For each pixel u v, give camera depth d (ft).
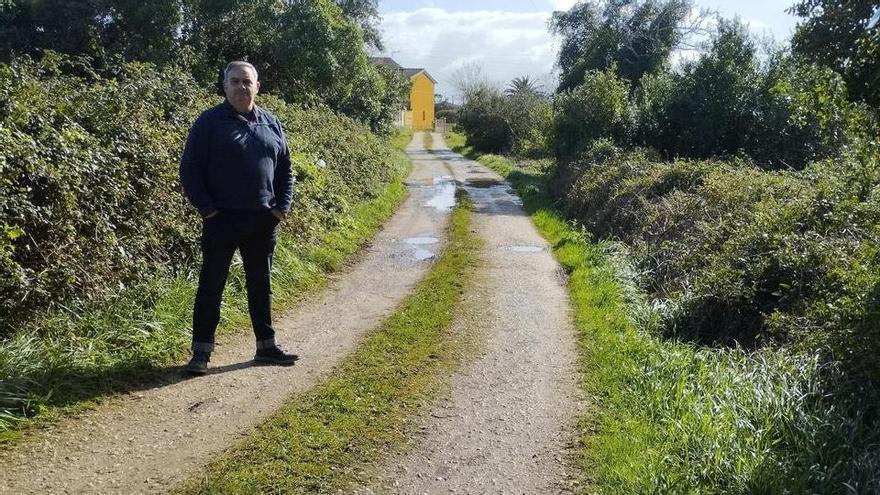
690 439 12.92
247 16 78.28
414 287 26.50
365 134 74.79
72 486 10.73
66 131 19.11
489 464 12.59
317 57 78.74
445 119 252.83
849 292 16.55
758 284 21.26
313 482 11.40
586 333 20.90
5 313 15.66
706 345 20.52
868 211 21.57
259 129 16.20
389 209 49.11
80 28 76.48
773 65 64.49
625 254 31.37
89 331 16.30
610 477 11.94
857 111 16.78
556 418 14.74
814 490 11.30
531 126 120.78
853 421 13.38
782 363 15.97
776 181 31.17
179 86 29.81
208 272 15.97
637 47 99.14
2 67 21.62
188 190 15.49
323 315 21.86
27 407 12.78
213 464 11.74
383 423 13.91
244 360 17.08
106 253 18.83
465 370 17.42
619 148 61.00
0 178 15.80
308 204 33.32
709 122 65.46
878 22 15.30
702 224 28.19
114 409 13.55
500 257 33.60
